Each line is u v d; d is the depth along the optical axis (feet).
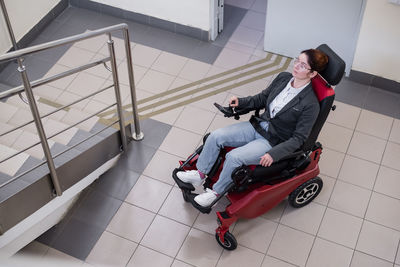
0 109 14.28
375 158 14.39
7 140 13.03
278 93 11.69
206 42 17.74
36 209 11.71
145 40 17.83
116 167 14.14
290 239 12.76
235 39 17.80
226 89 16.20
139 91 16.16
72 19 18.61
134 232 12.85
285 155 11.09
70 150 12.81
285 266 12.30
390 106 15.67
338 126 15.14
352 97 15.90
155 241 12.70
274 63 17.01
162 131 15.02
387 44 14.93
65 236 12.75
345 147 14.62
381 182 13.87
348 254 12.51
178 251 12.53
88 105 15.69
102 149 13.21
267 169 11.44
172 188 13.70
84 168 12.78
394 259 12.42
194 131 15.05
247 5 18.93
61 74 10.44
